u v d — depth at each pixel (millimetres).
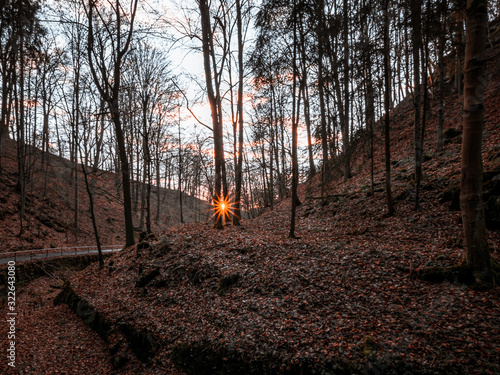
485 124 14477
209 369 6305
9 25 11453
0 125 21703
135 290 10500
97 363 8047
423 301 6156
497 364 4410
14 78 19438
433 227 9594
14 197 21391
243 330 6703
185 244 12375
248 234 13398
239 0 17641
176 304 8812
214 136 15625
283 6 12047
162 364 7031
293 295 7512
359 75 13672
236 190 18109
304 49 12234
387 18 11188
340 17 16094
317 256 9266
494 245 7617
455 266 6480
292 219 11906
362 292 6980
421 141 11000
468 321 5285
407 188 12578
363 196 14703
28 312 12188
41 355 8617
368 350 5191
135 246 15203
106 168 38531
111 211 30969
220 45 17641
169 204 46906
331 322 6273
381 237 10227
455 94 21297
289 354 5695
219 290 8664
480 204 6125
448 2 10219
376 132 25359
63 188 29562
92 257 19125
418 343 5152
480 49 5711
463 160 6238
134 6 15586
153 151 24422
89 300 10891
